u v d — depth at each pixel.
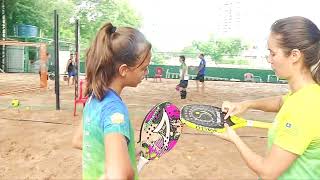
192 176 5.30
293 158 1.61
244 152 1.74
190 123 1.88
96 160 1.64
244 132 8.16
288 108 1.64
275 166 1.62
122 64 1.63
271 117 10.66
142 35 1.68
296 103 1.62
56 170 5.53
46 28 43.28
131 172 1.40
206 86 24.48
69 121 9.03
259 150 6.80
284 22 1.67
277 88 25.69
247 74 34.72
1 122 8.72
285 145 1.61
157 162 5.82
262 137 7.76
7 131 7.82
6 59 34.25
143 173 5.32
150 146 2.12
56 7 44.78
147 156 2.12
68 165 5.74
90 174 1.66
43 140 7.15
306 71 1.67
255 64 51.72
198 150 6.58
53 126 8.41
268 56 1.76
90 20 53.03
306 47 1.63
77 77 10.45
